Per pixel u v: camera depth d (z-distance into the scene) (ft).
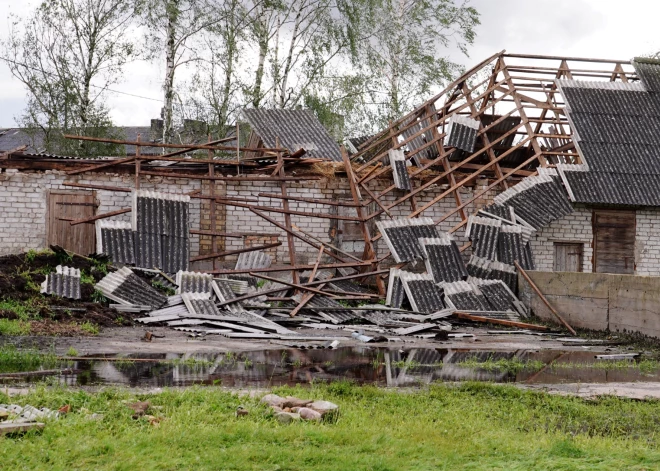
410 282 79.66
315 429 29.48
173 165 87.76
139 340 55.83
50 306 62.18
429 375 46.65
